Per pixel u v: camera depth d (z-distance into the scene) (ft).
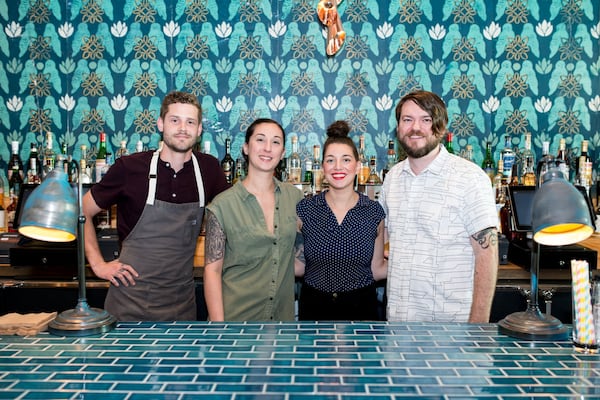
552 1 10.84
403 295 6.41
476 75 10.95
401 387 3.56
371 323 5.04
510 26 10.89
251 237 6.52
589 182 10.28
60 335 4.60
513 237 9.15
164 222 7.16
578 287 4.32
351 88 11.02
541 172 4.58
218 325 4.97
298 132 11.08
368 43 10.98
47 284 8.86
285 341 4.49
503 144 10.98
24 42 11.01
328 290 6.98
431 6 10.91
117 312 7.22
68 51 11.01
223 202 6.55
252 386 3.57
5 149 11.09
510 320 4.72
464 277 6.24
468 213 6.08
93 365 3.92
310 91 11.03
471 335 4.66
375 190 10.24
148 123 11.05
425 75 10.98
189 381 3.64
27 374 3.75
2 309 8.85
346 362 4.00
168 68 11.02
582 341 4.28
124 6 10.94
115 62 11.00
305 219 7.07
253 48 10.99
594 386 3.58
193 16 10.96
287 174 10.82
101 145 10.82
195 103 6.98
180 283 7.37
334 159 6.89
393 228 6.64
